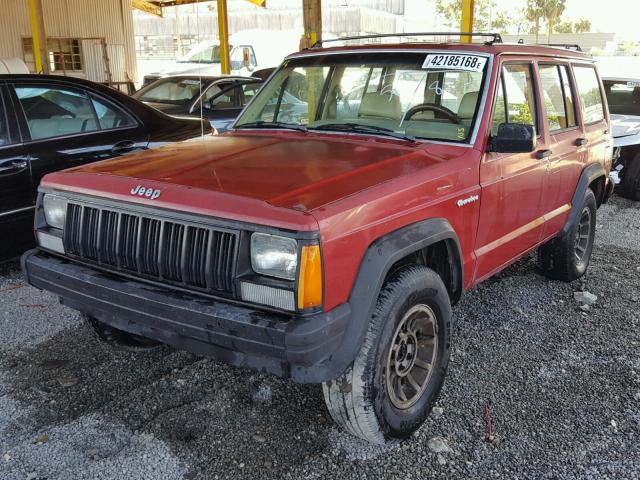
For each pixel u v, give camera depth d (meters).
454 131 3.52
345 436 3.03
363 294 2.55
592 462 2.87
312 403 3.32
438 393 3.14
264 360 2.51
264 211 2.42
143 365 3.70
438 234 2.96
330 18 28.78
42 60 15.34
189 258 2.59
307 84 4.12
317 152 3.31
